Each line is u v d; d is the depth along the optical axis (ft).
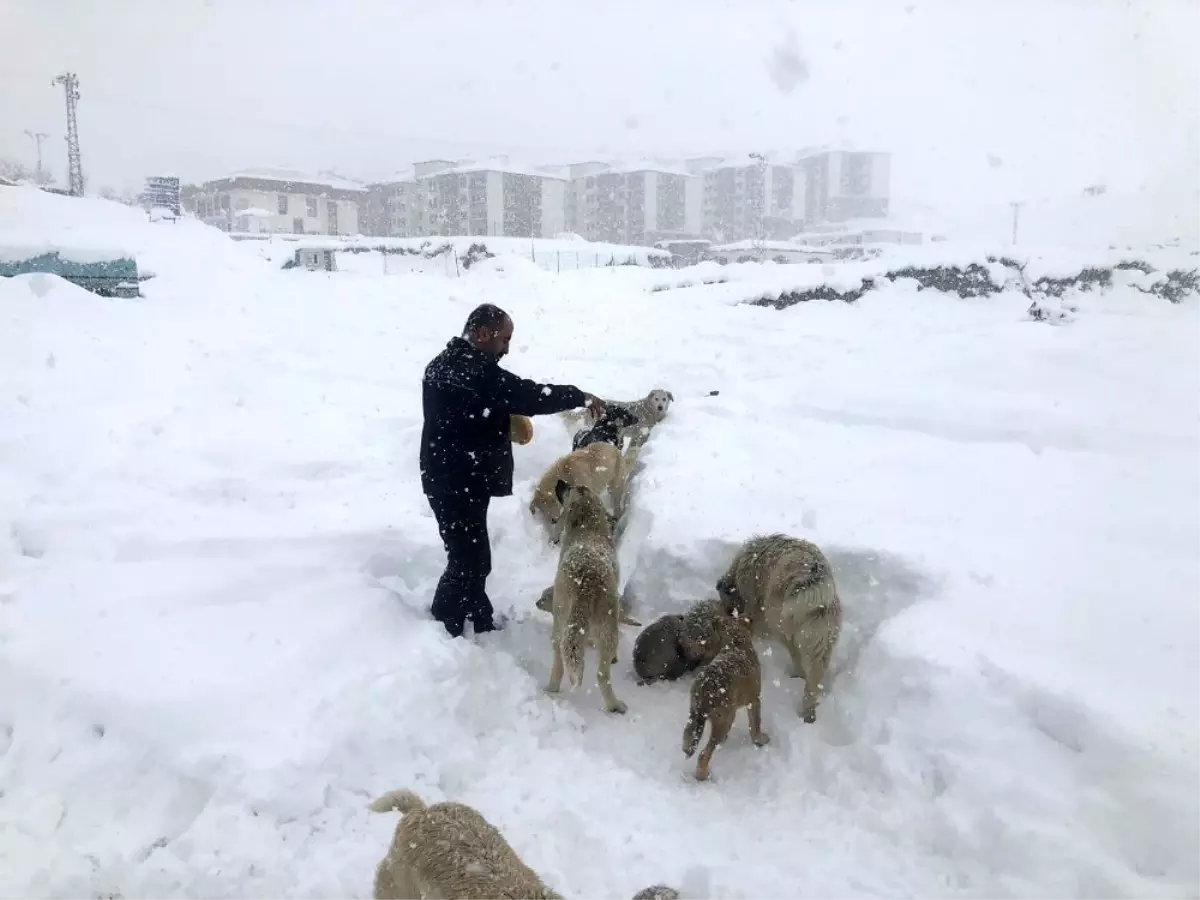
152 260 64.03
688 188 269.03
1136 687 12.92
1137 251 73.56
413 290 67.31
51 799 12.42
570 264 124.16
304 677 15.02
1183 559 17.08
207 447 25.79
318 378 36.22
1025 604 15.57
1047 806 11.59
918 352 38.09
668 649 17.03
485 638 18.28
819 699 15.51
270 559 19.03
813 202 302.66
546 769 14.43
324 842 12.32
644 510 21.61
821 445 25.89
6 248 46.32
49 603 16.55
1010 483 21.74
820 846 12.32
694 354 42.57
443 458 17.19
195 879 11.37
